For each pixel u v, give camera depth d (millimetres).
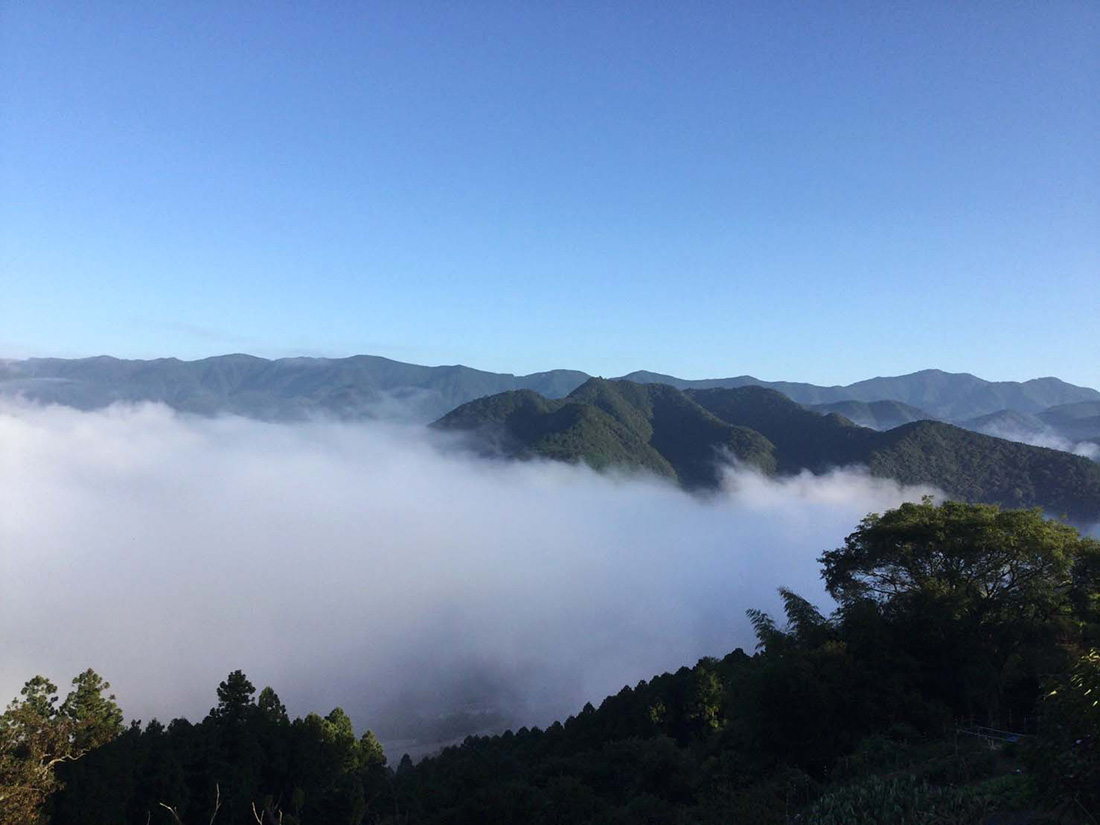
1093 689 9125
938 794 12469
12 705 20500
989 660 22047
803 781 16922
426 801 23156
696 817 16969
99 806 21094
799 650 20516
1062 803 9602
